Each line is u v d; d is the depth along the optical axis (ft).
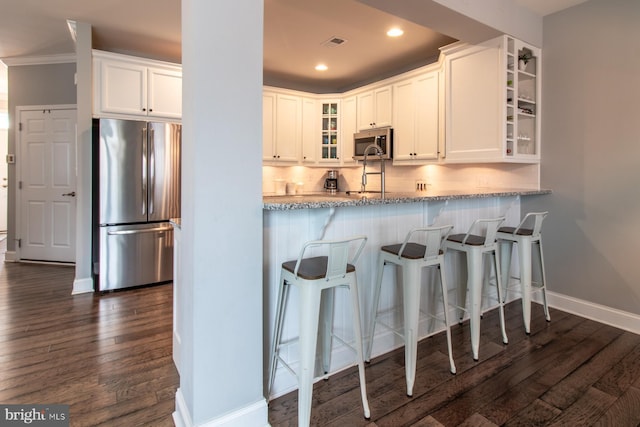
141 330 8.94
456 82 10.89
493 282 10.41
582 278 9.96
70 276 13.74
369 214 7.55
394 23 10.69
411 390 6.32
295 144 16.49
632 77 8.80
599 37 9.34
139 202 12.32
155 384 6.63
